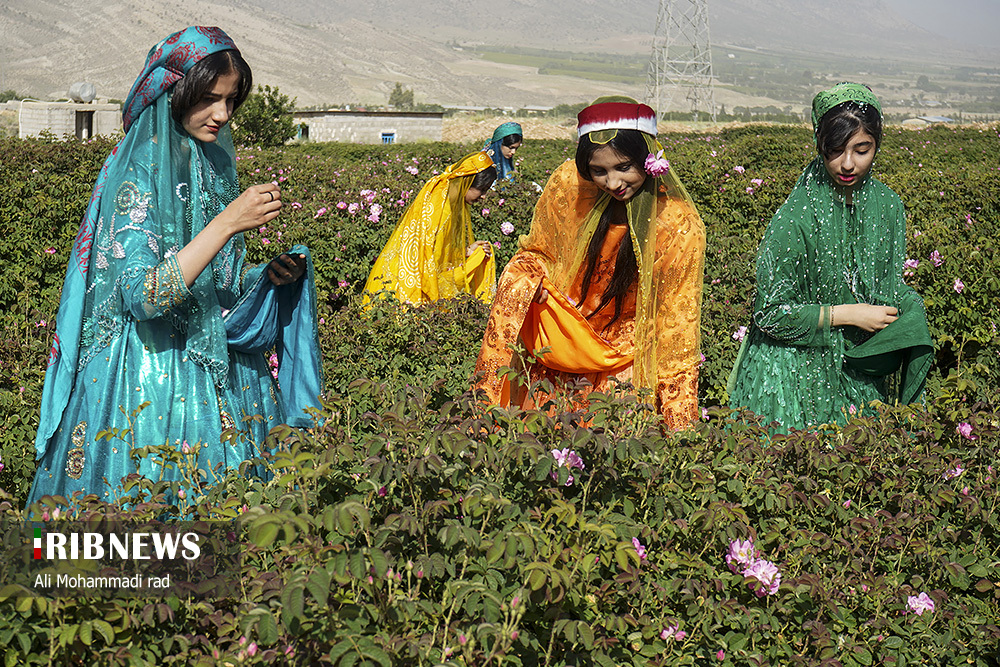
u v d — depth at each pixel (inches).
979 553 129.2
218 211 147.5
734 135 1252.5
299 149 1190.9
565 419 117.0
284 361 157.8
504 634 86.2
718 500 118.5
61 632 84.0
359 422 137.9
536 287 159.6
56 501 96.9
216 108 137.6
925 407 163.9
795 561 115.1
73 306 135.0
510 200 404.8
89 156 576.7
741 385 178.9
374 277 281.3
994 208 406.9
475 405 125.6
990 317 244.2
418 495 104.7
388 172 572.4
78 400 135.6
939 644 114.0
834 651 107.0
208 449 137.4
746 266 291.4
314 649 89.5
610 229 158.4
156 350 136.3
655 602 107.7
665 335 155.1
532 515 104.3
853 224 167.5
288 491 109.9
